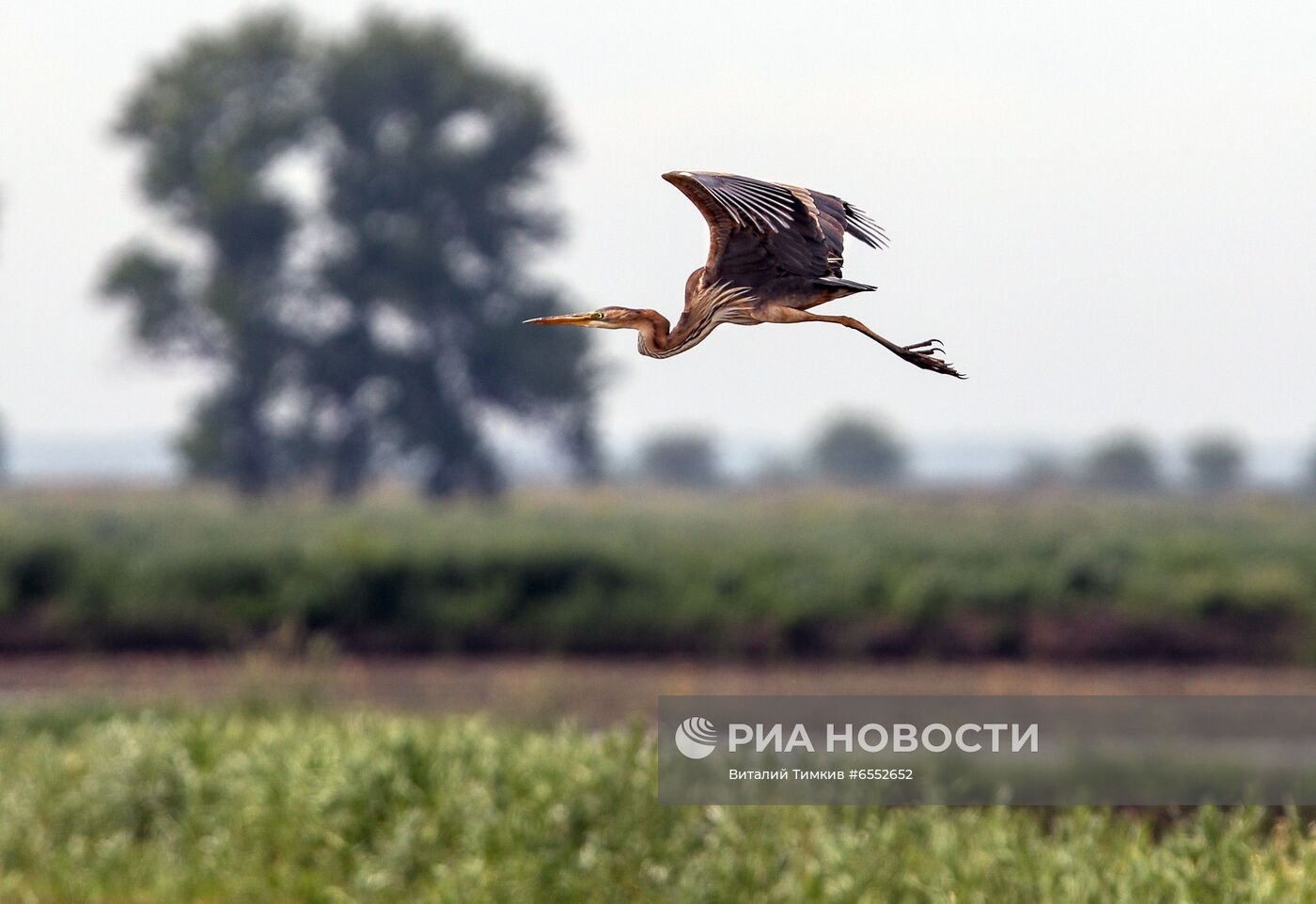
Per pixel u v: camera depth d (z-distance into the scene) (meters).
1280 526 67.19
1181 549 49.16
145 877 18.80
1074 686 36.62
